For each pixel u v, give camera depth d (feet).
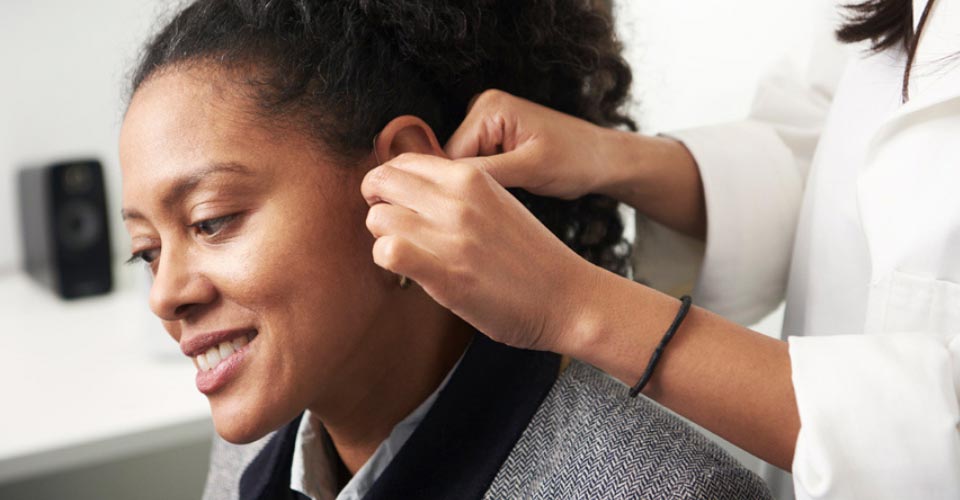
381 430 2.61
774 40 4.54
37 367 4.96
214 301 2.25
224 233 2.23
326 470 2.78
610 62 2.88
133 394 4.64
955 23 2.35
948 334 2.30
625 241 3.09
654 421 2.43
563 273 2.07
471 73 2.54
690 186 3.05
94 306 5.85
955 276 2.30
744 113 4.79
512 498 2.37
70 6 6.21
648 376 2.12
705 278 3.06
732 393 2.12
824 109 3.34
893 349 2.10
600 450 2.36
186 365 4.98
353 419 2.58
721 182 3.00
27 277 6.40
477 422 2.44
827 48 3.31
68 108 6.35
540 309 2.07
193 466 6.50
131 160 2.25
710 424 2.16
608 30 2.88
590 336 2.10
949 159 2.30
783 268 3.14
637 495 2.27
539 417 2.46
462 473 2.40
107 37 6.34
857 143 2.65
